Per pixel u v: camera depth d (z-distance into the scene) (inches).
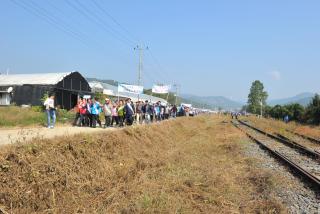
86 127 982.4
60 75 2043.6
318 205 423.5
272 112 4338.1
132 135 693.3
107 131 610.2
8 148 371.9
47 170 382.9
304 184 526.9
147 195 379.9
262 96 6727.4
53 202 352.8
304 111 2915.8
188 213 354.9
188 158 637.3
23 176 353.4
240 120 3043.8
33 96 1910.7
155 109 1499.8
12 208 323.0
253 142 1115.3
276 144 1108.5
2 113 1077.8
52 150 415.5
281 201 423.8
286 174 596.1
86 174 428.1
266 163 703.1
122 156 557.3
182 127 1350.9
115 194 391.5
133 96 3061.0
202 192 420.8
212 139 1098.1
